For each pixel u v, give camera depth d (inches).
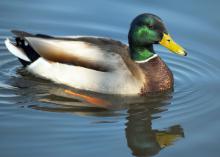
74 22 729.0
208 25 713.6
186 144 500.1
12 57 658.8
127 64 581.9
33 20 730.2
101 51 585.9
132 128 523.2
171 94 591.8
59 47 593.9
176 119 542.6
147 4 753.0
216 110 557.9
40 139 495.5
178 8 743.1
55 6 757.9
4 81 601.3
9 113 540.1
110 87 573.3
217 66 653.9
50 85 595.5
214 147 493.0
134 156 478.6
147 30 583.5
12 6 754.8
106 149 485.1
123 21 727.7
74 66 585.9
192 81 623.8
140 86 577.3
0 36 700.7
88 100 569.9
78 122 527.2
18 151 476.1
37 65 602.5
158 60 596.7
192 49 683.4
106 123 528.1
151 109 560.1
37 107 553.3
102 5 759.1
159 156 482.6
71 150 480.1
